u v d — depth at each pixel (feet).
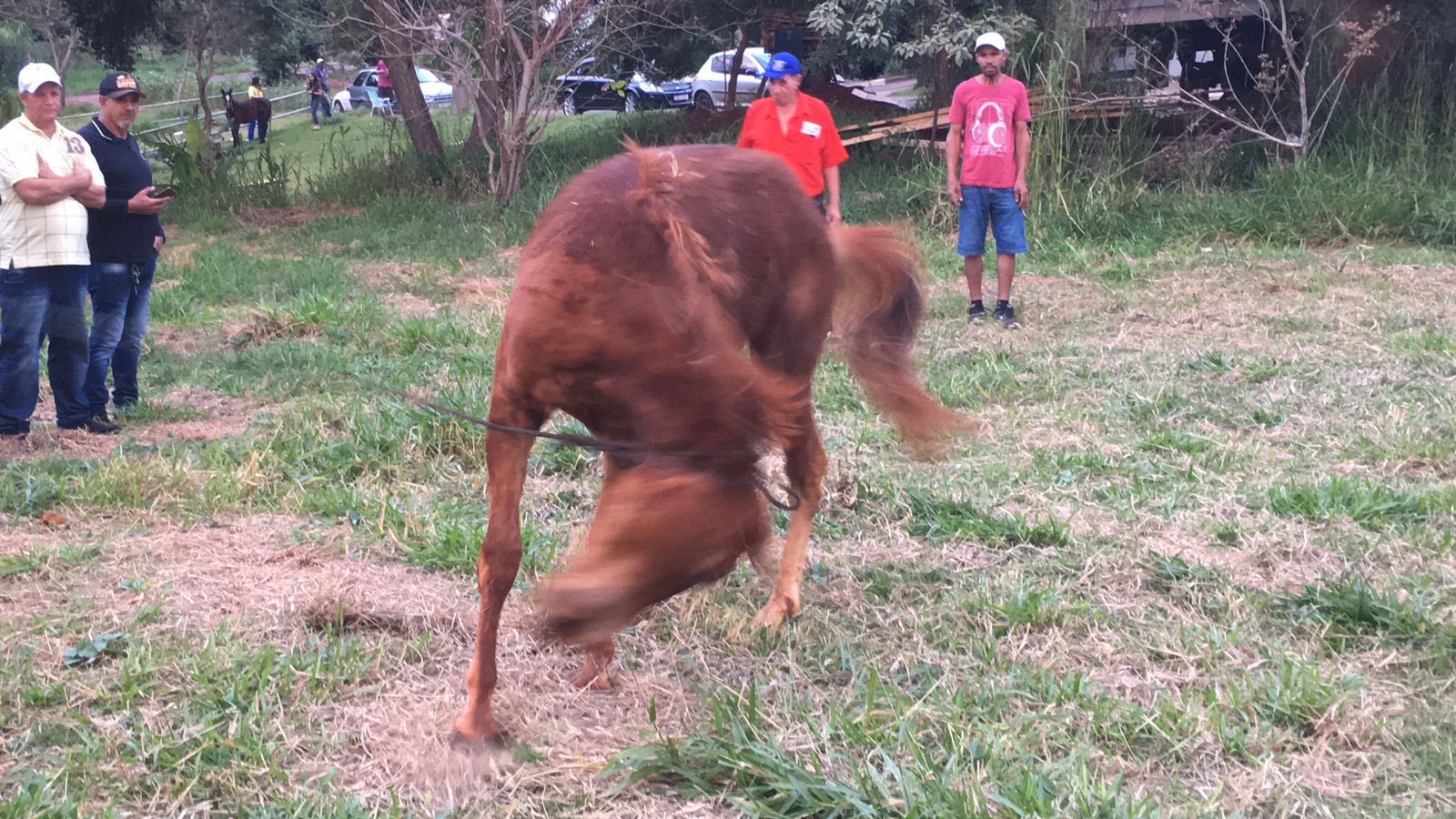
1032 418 23.02
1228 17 56.44
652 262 9.96
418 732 11.92
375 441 20.65
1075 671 13.30
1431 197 43.62
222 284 38.93
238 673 12.82
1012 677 13.05
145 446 21.26
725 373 8.92
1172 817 10.62
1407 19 49.98
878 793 10.78
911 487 18.94
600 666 13.01
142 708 12.21
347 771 11.40
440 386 24.04
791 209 13.41
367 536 16.99
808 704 12.66
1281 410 22.94
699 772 11.29
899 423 14.14
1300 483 18.88
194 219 58.90
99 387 22.82
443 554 16.17
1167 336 29.71
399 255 46.55
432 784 11.15
